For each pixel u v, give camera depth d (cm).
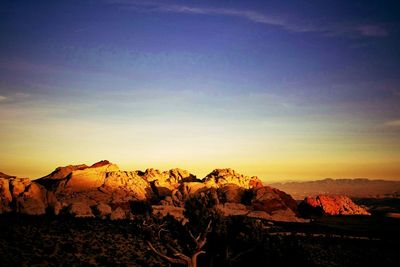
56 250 4353
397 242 6975
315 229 8325
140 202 8831
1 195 6600
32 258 3991
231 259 3102
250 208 9912
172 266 3691
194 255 3108
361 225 9312
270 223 8581
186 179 11581
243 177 11581
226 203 9969
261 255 3088
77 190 8625
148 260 4447
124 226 6094
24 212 6431
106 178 9256
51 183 9106
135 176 10194
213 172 11712
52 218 6319
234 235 3231
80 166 9881
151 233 3306
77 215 6812
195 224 3238
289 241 3231
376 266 5097
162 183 10781
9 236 4684
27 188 7038
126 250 4756
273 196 10325
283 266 3066
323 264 4747
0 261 3756
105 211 7269
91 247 4700
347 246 6344
